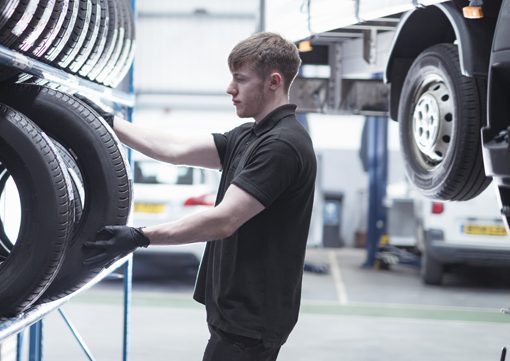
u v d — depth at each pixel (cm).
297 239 321
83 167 319
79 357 674
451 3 420
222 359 321
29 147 285
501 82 383
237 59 321
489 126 385
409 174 492
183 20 1720
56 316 832
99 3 373
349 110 625
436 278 1103
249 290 315
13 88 323
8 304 287
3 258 344
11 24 286
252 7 1717
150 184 978
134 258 1003
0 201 364
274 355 331
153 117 1745
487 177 440
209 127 1742
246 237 316
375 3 423
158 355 690
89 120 320
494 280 1188
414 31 479
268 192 301
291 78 326
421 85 479
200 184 980
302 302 970
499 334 808
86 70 379
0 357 528
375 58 555
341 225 1722
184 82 1734
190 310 891
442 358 704
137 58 1730
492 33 407
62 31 327
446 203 1024
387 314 902
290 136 311
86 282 321
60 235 286
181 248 995
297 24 525
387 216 1348
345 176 1786
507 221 389
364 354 712
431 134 460
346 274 1251
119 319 831
